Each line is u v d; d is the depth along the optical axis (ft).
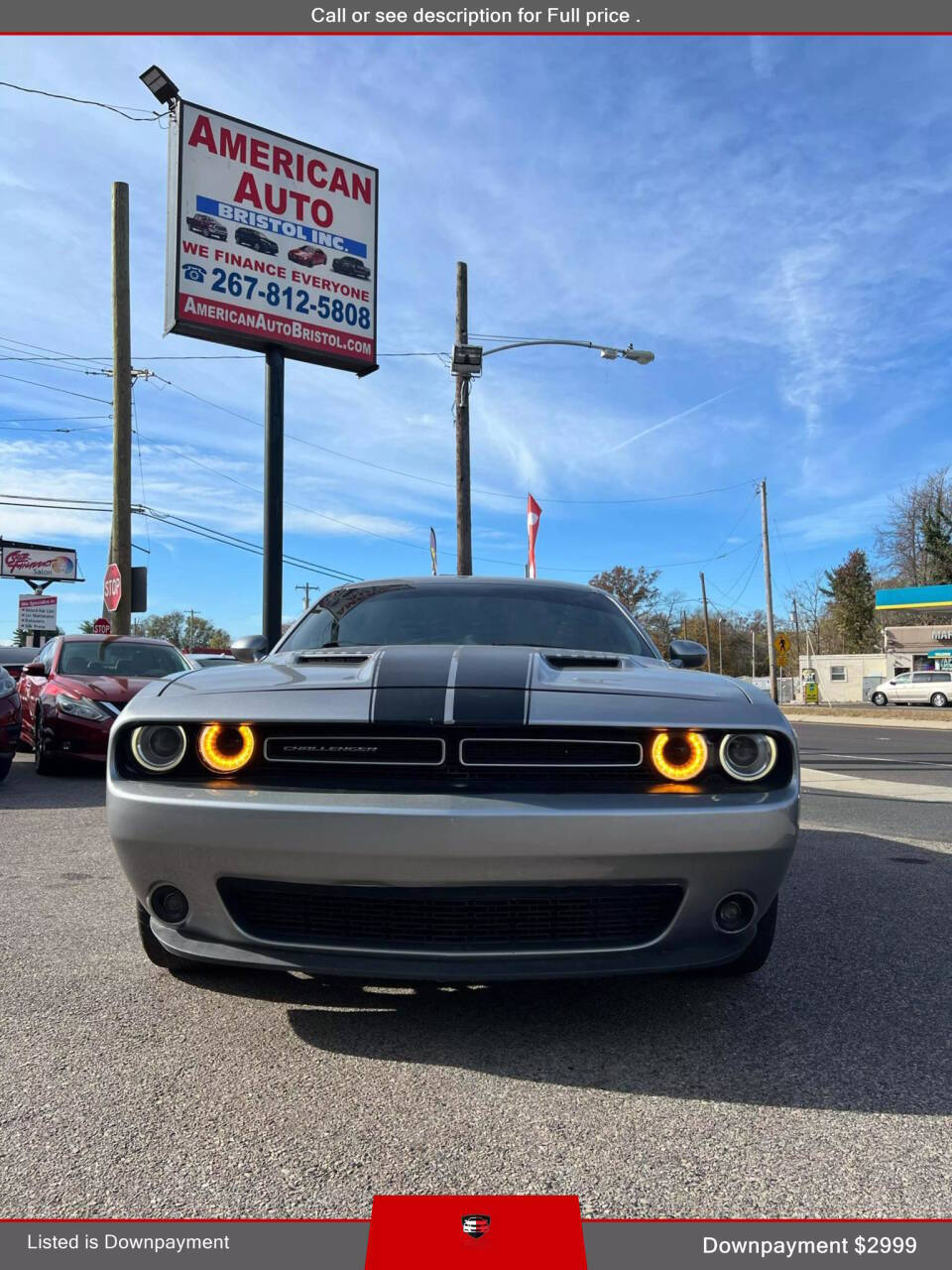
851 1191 6.40
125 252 45.93
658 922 8.37
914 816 24.67
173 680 9.86
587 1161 6.73
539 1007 9.82
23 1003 9.79
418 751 8.27
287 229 38.70
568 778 8.28
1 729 25.90
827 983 10.75
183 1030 9.10
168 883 8.48
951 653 142.61
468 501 45.29
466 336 46.03
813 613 257.96
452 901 8.01
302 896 8.29
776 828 8.16
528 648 10.84
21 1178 6.46
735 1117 7.43
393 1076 8.13
